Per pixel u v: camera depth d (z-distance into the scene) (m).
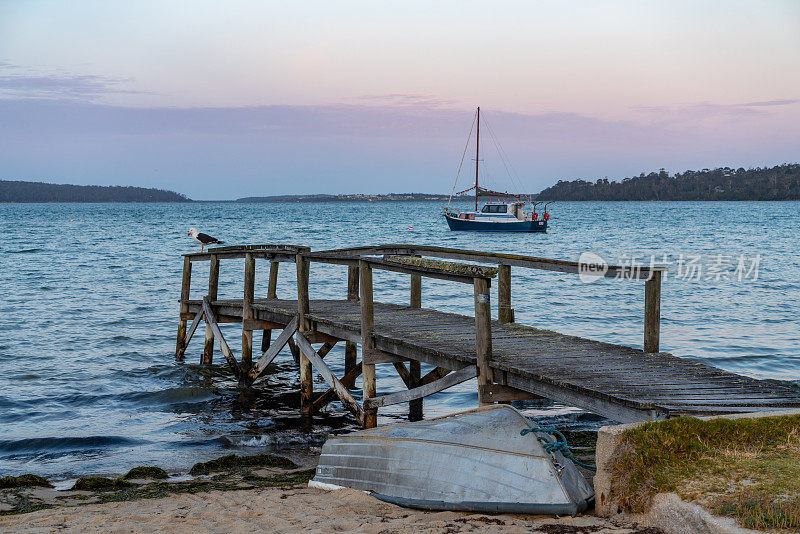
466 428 6.26
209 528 5.66
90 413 11.25
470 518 5.41
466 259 11.16
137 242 55.41
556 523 5.07
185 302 15.20
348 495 6.51
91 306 22.12
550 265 9.38
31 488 7.61
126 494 7.27
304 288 11.30
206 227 85.25
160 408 11.62
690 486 4.73
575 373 7.40
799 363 14.16
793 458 5.02
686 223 95.00
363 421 9.74
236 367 13.51
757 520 4.15
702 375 7.33
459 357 8.20
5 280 29.05
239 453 9.22
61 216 130.62
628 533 4.66
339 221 108.12
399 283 28.75
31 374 13.53
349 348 13.60
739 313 20.77
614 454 5.12
